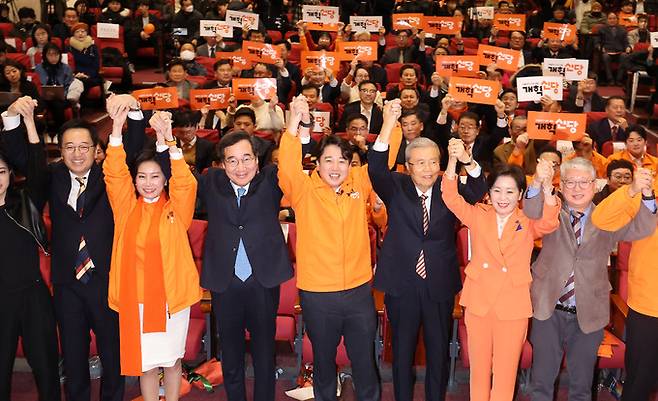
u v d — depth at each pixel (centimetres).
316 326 361
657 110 995
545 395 372
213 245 358
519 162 624
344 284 354
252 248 355
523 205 347
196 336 422
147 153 358
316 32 1155
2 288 359
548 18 1388
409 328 371
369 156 352
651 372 362
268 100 725
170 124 350
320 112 691
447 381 412
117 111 347
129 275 357
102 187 362
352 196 357
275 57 865
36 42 1016
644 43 1229
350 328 363
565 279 355
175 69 861
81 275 360
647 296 354
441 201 360
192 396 427
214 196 358
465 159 354
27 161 359
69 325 369
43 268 435
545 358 367
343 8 1355
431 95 773
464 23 1308
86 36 994
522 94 715
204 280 358
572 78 828
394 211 364
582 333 362
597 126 741
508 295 355
